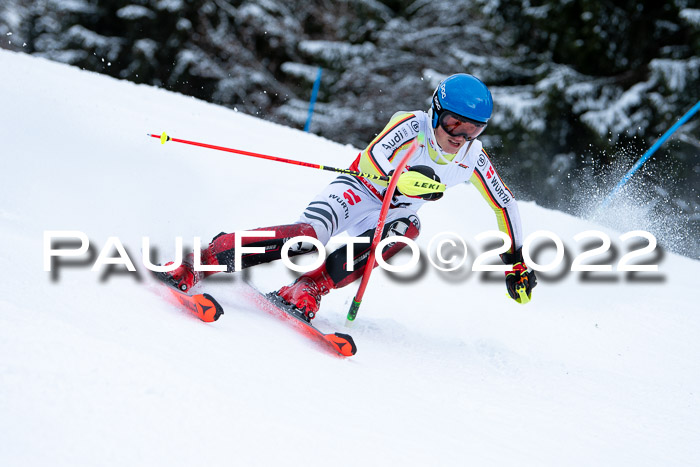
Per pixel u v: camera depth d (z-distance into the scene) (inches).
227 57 1792.6
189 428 142.1
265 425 152.1
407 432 171.9
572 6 1299.2
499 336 313.4
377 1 1754.4
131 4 1747.0
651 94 1213.1
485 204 579.5
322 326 272.7
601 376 274.2
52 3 1774.1
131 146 479.2
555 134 1290.6
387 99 1640.0
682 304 389.4
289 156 592.7
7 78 583.8
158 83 1763.0
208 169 479.2
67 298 200.5
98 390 145.9
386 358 244.8
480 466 162.7
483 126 260.2
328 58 1674.5
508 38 1460.4
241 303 266.5
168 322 205.9
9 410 131.1
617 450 197.3
